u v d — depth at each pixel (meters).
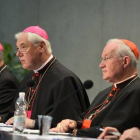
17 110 11.12
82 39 22.66
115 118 9.80
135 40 20.72
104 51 10.88
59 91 12.87
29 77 14.48
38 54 13.57
